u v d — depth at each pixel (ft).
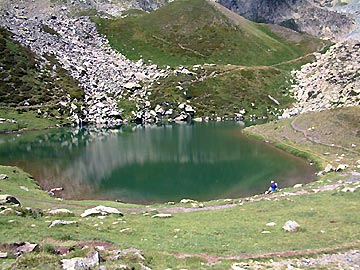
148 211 180.45
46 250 92.27
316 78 619.26
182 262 95.96
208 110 590.14
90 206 197.26
